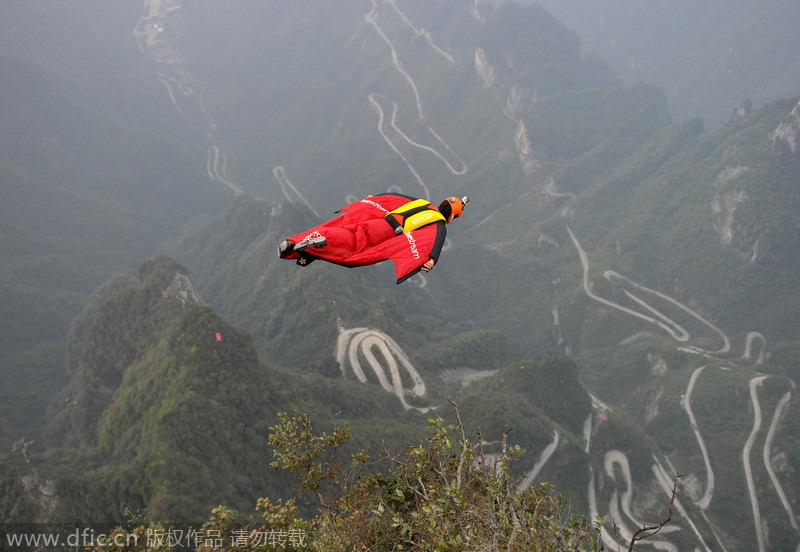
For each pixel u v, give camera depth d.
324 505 13.91
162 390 90.94
